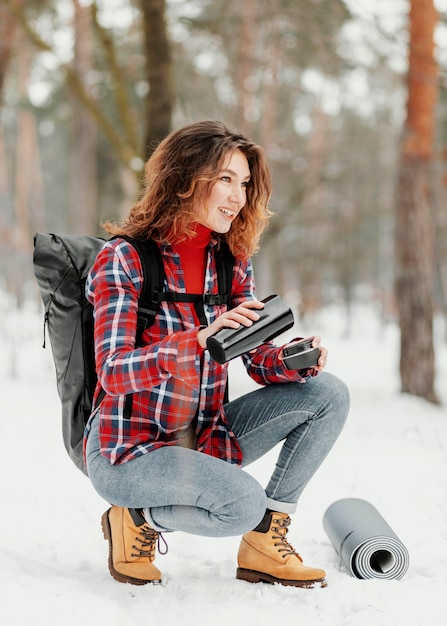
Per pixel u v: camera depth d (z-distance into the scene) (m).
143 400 2.29
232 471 2.22
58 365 2.43
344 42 10.11
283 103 20.30
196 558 2.78
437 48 8.24
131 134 7.69
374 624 2.12
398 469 4.51
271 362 2.46
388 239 31.12
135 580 2.38
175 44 10.79
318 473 4.36
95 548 2.91
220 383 2.38
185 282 2.34
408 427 6.10
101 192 18.97
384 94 17.83
